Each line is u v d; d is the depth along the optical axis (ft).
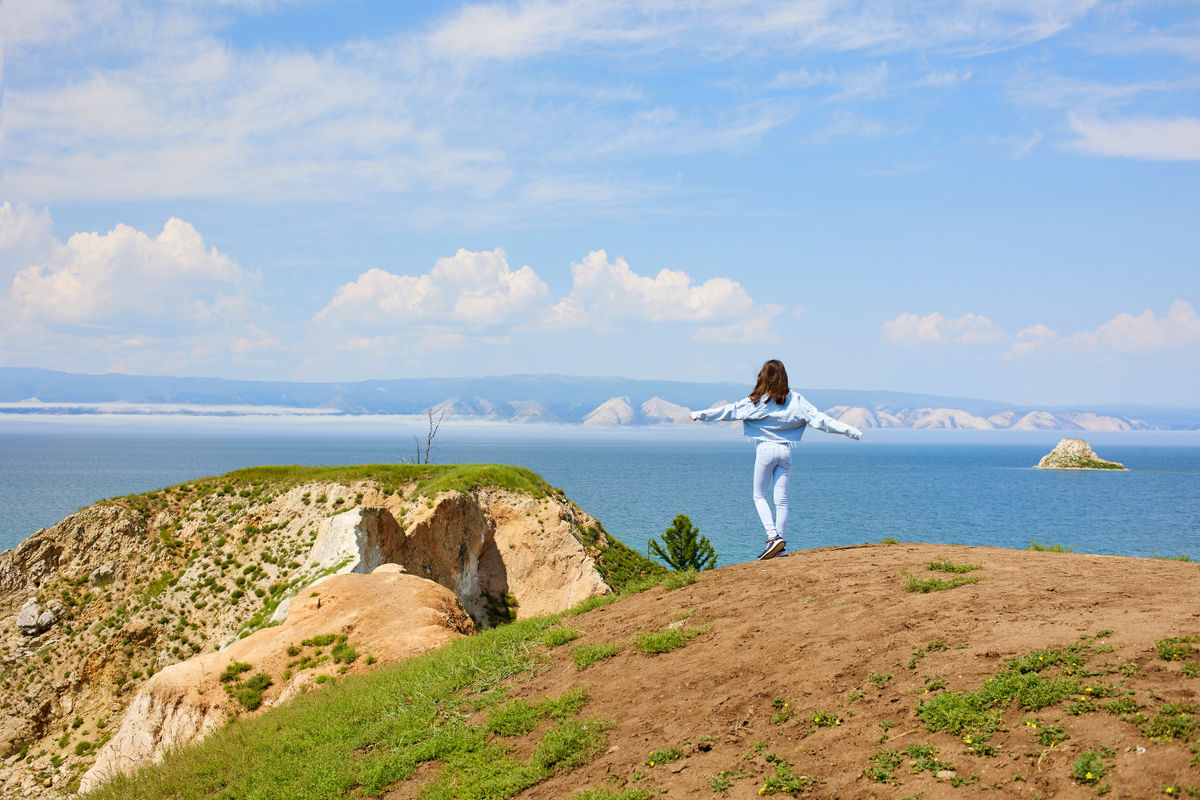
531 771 22.97
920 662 21.61
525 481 154.10
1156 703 16.74
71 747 103.14
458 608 61.31
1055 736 16.87
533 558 141.18
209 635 114.21
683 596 34.12
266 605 114.73
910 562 31.48
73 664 112.57
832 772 18.31
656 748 22.06
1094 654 19.42
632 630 32.01
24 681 110.83
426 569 125.49
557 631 34.50
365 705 34.01
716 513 441.27
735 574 35.24
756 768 19.49
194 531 131.95
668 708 23.99
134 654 113.60
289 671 51.96
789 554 37.76
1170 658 18.22
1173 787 14.38
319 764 28.96
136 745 50.65
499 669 32.65
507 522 144.46
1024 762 16.52
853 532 362.53
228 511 135.13
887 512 459.73
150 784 33.88
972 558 31.24
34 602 119.03
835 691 21.59
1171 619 20.39
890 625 24.41
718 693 23.76
